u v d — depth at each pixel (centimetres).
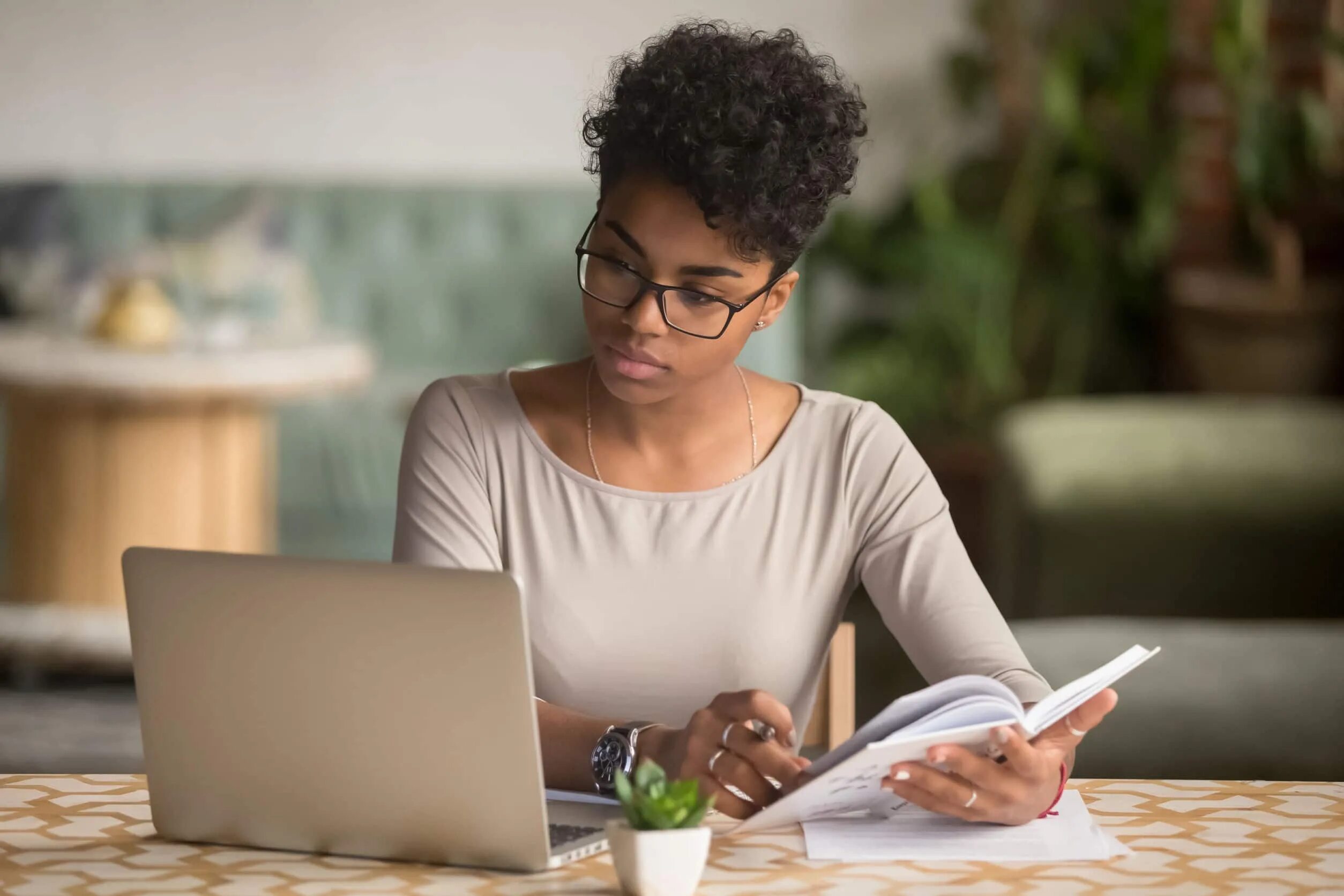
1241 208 754
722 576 237
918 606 234
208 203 758
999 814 187
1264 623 458
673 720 236
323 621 170
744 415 244
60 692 595
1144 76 759
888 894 165
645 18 808
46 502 615
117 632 605
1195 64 768
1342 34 725
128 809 198
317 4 800
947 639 228
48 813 196
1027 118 798
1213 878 171
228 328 656
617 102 207
